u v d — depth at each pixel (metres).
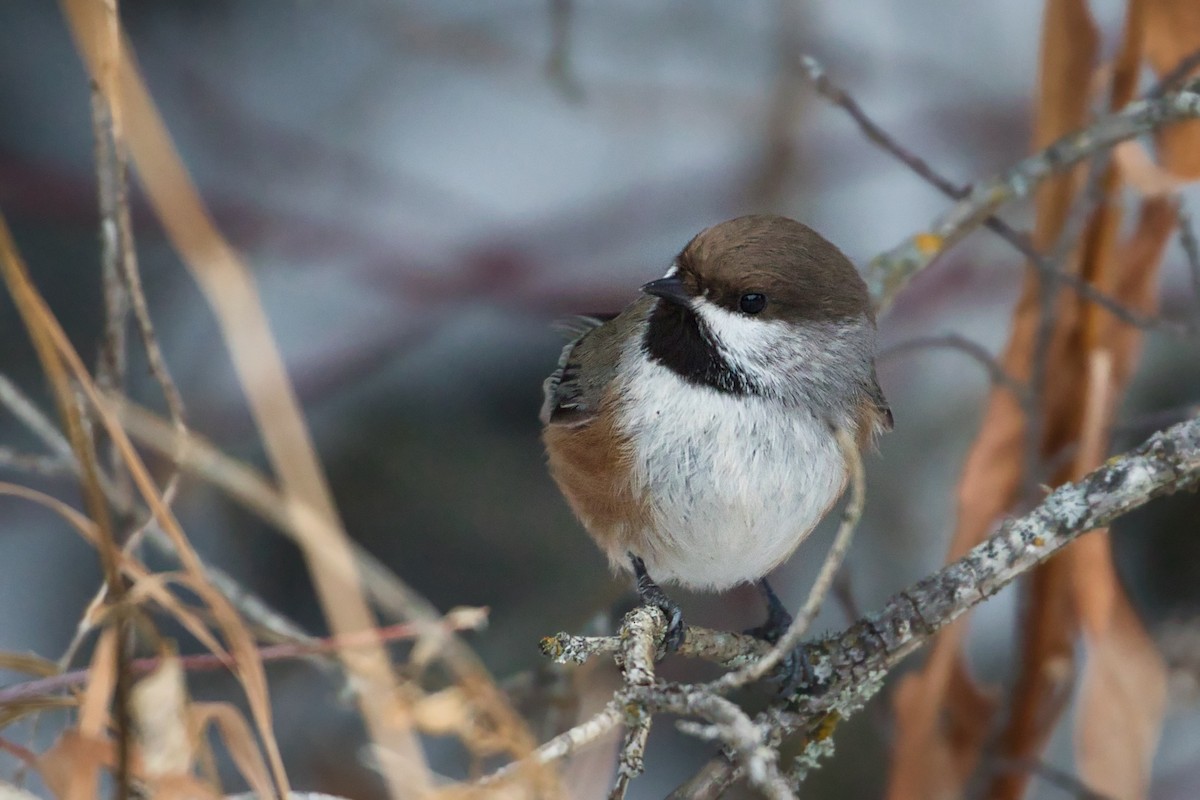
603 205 12.56
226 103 12.45
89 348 11.04
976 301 12.47
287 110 12.63
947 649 7.82
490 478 11.52
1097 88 8.35
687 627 6.37
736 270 7.64
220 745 9.59
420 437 11.62
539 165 12.84
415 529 11.27
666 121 12.95
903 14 13.16
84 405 5.63
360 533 11.23
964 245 12.66
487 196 12.65
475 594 11.03
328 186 12.49
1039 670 7.91
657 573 8.25
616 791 4.90
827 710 6.41
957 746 8.12
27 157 11.36
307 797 5.14
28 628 10.09
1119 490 6.36
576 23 13.09
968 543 8.18
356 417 11.63
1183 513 10.73
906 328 12.33
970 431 11.94
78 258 11.27
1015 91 12.95
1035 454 7.78
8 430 10.59
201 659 5.75
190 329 11.38
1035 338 8.40
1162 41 8.23
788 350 7.71
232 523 10.73
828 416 7.81
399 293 12.12
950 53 13.12
